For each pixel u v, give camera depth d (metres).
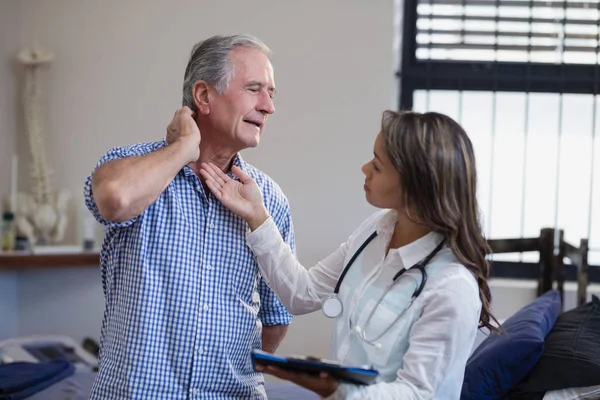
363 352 1.61
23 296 3.93
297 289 1.84
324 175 3.71
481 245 1.59
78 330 3.91
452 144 1.55
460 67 3.92
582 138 3.83
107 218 1.69
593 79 3.81
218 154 1.88
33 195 3.74
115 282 1.79
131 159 1.71
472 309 1.53
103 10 3.83
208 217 1.81
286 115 3.72
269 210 1.93
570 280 3.82
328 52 3.70
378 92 3.68
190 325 1.75
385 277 1.64
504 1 3.88
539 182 3.86
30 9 3.87
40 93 3.82
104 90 3.84
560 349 2.19
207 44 1.87
